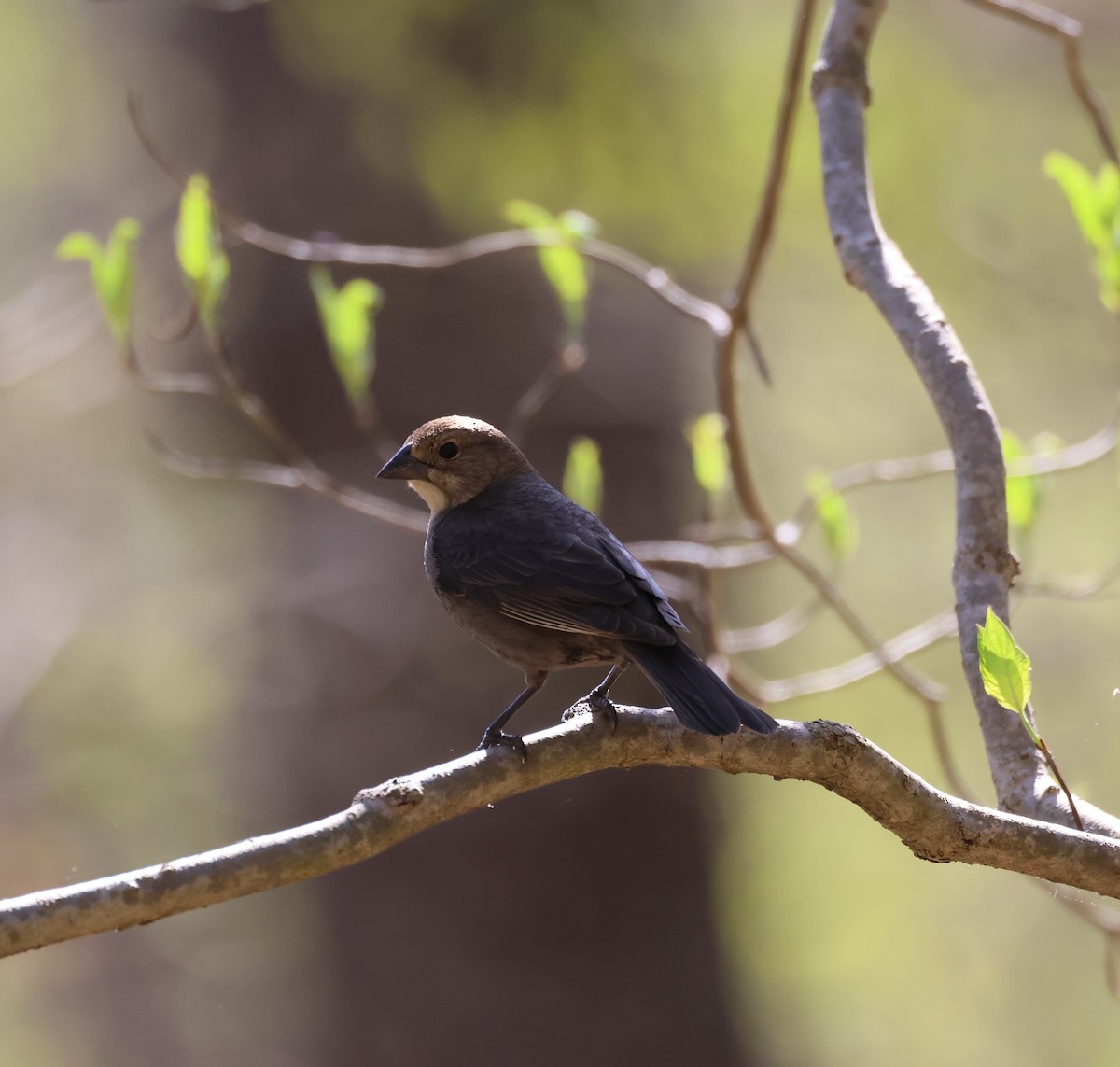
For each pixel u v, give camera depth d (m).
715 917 13.77
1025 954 20.02
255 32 13.08
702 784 13.84
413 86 12.43
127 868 19.77
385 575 13.34
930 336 6.32
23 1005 20.38
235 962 19.69
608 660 6.90
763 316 16.56
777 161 7.73
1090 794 17.36
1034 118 15.72
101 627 19.47
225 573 17.91
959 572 5.91
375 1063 13.39
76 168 17.88
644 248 13.12
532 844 13.43
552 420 13.10
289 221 12.88
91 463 19.50
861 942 19.92
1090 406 17.34
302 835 4.59
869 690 18.16
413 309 13.01
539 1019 13.29
